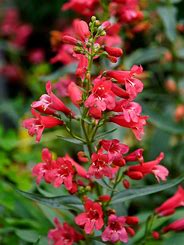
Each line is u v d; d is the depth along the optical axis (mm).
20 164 840
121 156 525
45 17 1385
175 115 877
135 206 815
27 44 1395
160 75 910
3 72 1225
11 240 700
